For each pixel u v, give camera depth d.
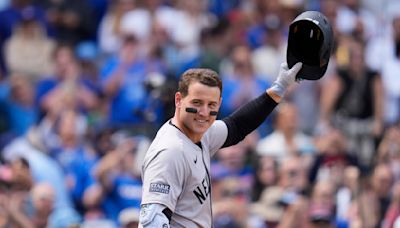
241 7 46.66
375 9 45.78
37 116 39.81
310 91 40.72
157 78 31.75
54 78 40.94
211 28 43.31
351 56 40.41
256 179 32.84
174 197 17.11
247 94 39.72
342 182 32.28
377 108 39.81
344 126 38.81
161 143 17.36
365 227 31.17
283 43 43.53
